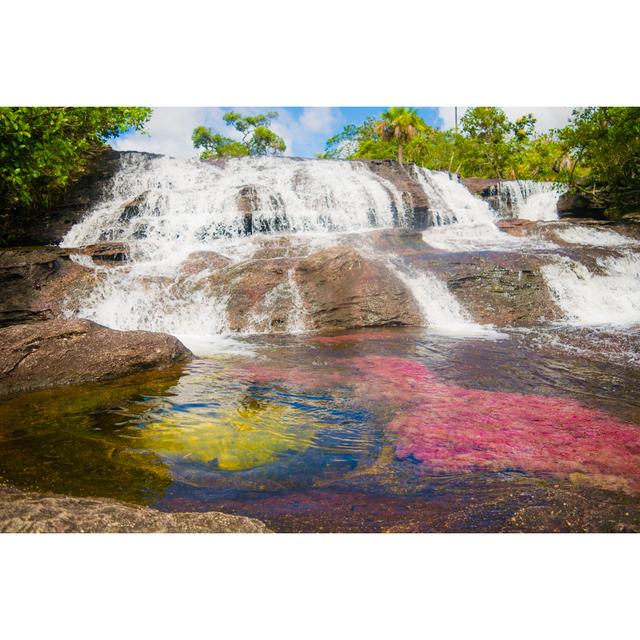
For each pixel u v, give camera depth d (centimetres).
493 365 769
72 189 1827
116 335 746
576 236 1848
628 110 1911
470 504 360
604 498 372
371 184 2228
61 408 571
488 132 3978
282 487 388
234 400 603
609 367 757
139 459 434
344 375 715
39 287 1082
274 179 2156
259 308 1118
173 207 1814
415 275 1250
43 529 296
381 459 440
